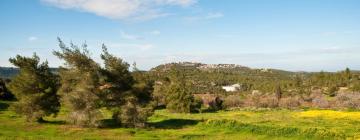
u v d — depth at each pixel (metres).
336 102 102.69
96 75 50.97
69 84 51.84
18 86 52.34
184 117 70.06
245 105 110.19
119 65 52.41
